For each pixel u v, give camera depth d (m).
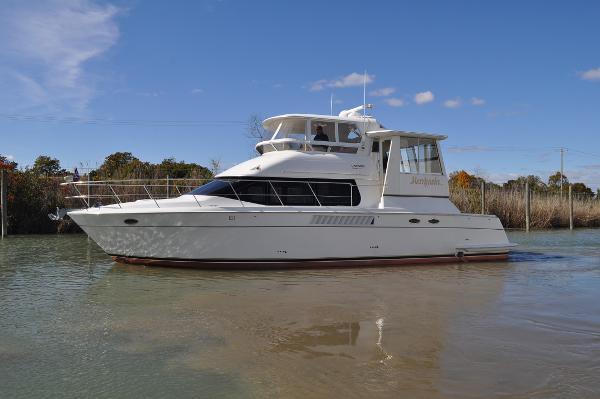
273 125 12.52
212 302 7.74
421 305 7.58
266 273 10.47
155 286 9.03
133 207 10.81
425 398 4.12
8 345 5.61
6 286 9.04
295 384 4.44
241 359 5.12
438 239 12.18
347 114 12.97
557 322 6.58
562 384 4.40
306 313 7.02
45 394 4.29
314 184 11.47
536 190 33.53
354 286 9.16
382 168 12.16
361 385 4.41
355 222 11.32
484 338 5.82
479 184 29.56
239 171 11.20
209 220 10.41
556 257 13.88
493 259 12.81
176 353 5.32
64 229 21.69
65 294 8.34
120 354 5.30
